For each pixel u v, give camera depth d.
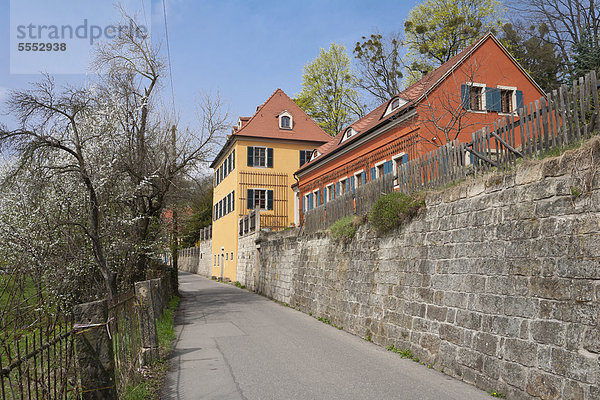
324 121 41.09
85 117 14.39
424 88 17.98
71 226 12.96
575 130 6.04
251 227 29.53
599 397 5.11
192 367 8.55
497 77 18.91
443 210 8.66
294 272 19.08
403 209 9.92
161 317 13.89
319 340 11.32
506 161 7.27
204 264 52.62
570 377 5.51
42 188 12.38
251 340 11.38
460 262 7.96
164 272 22.08
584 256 5.52
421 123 17.17
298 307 18.14
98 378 4.75
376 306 11.13
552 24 26.50
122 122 15.73
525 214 6.54
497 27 29.25
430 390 6.89
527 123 6.87
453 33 30.06
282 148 36.66
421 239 9.36
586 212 5.57
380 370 8.17
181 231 26.39
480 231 7.49
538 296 6.15
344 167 24.17
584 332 5.40
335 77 41.16
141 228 16.53
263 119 37.25
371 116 26.47
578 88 6.07
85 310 4.84
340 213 14.69
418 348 9.05
